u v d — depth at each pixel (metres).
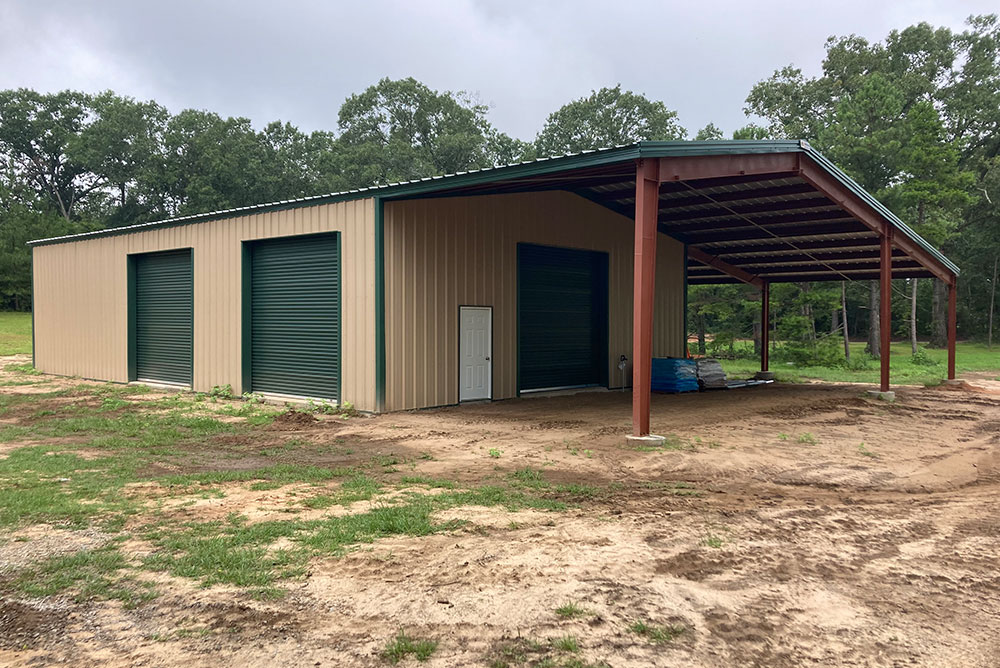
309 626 3.89
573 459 8.90
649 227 9.86
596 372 18.31
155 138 63.66
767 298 23.14
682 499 7.02
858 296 49.53
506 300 15.41
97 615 3.99
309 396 14.20
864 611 4.22
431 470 8.27
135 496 6.81
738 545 5.48
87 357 20.20
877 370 26.17
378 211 12.73
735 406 14.49
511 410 13.55
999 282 48.38
